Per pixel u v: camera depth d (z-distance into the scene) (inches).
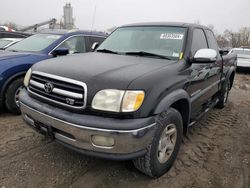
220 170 131.6
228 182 122.0
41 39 228.7
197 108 163.2
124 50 154.0
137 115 99.7
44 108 111.1
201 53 134.6
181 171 128.4
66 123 102.7
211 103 204.7
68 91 105.6
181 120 125.8
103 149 99.9
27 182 113.8
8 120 181.6
